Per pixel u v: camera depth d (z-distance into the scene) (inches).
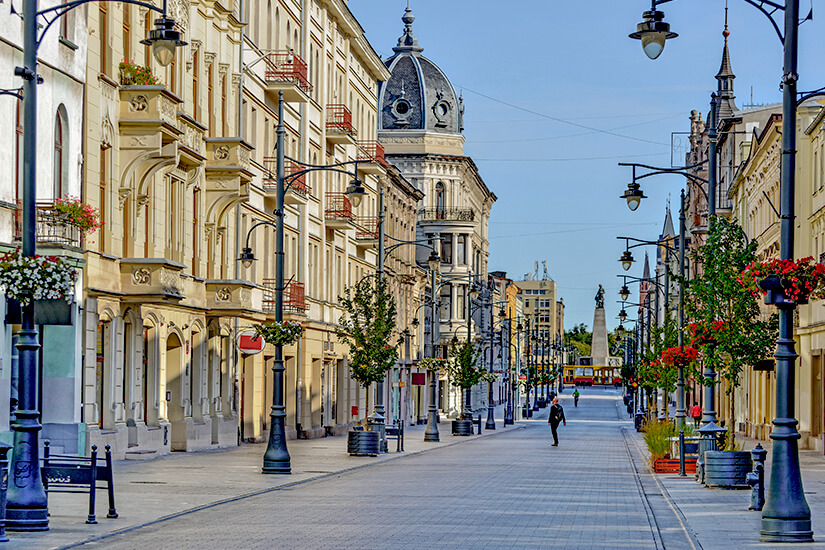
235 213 2092.8
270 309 2274.9
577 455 2034.9
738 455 1237.7
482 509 1002.7
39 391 1391.5
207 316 1961.1
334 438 2667.3
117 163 1572.3
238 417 2106.3
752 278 1599.4
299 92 2358.5
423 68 4921.3
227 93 2017.7
